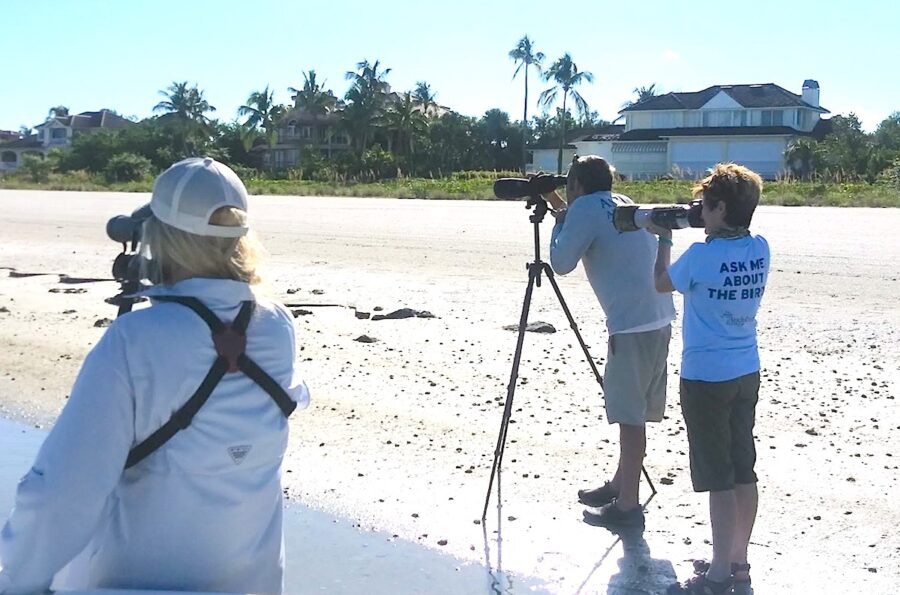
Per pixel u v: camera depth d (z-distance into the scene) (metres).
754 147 69.62
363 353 9.38
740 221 4.17
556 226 5.31
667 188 39.38
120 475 2.30
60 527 2.21
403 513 5.37
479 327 10.57
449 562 4.74
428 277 14.38
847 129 70.56
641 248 4.98
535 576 4.57
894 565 4.58
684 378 4.28
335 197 42.22
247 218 2.48
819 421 6.89
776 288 13.01
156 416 2.30
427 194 41.31
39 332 10.73
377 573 4.63
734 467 4.31
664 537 5.01
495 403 7.54
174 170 2.43
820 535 4.93
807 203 34.09
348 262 16.20
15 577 2.26
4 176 69.94
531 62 83.25
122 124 116.62
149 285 2.51
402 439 6.68
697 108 73.19
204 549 2.36
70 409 2.25
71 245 19.91
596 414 7.21
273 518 2.52
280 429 2.46
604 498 5.44
